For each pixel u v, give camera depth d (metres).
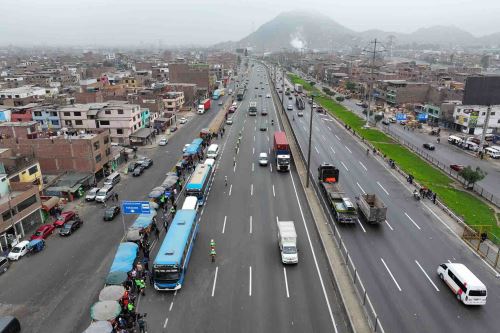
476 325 29.84
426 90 146.62
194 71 175.12
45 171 64.06
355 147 88.56
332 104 156.00
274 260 39.41
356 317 30.27
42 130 85.06
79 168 63.81
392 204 54.72
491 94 68.50
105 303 29.56
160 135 99.19
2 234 42.22
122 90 136.12
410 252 41.09
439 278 36.28
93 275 37.28
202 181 55.09
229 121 113.19
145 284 35.38
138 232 42.44
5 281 36.41
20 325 29.97
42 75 186.88
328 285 35.06
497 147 85.69
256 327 29.55
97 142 65.25
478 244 42.00
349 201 48.50
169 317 30.77
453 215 50.56
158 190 55.19
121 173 69.25
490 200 58.91
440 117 114.12
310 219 49.25
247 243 43.00
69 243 43.88
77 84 173.38
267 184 62.62
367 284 34.94
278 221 44.66
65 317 31.22
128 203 42.03
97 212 52.50
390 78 187.88
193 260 39.38
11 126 72.00
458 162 79.56
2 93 120.75
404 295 33.44
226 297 33.31
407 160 79.44
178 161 75.94
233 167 71.94
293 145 88.94
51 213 51.28
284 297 33.25
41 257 40.78
